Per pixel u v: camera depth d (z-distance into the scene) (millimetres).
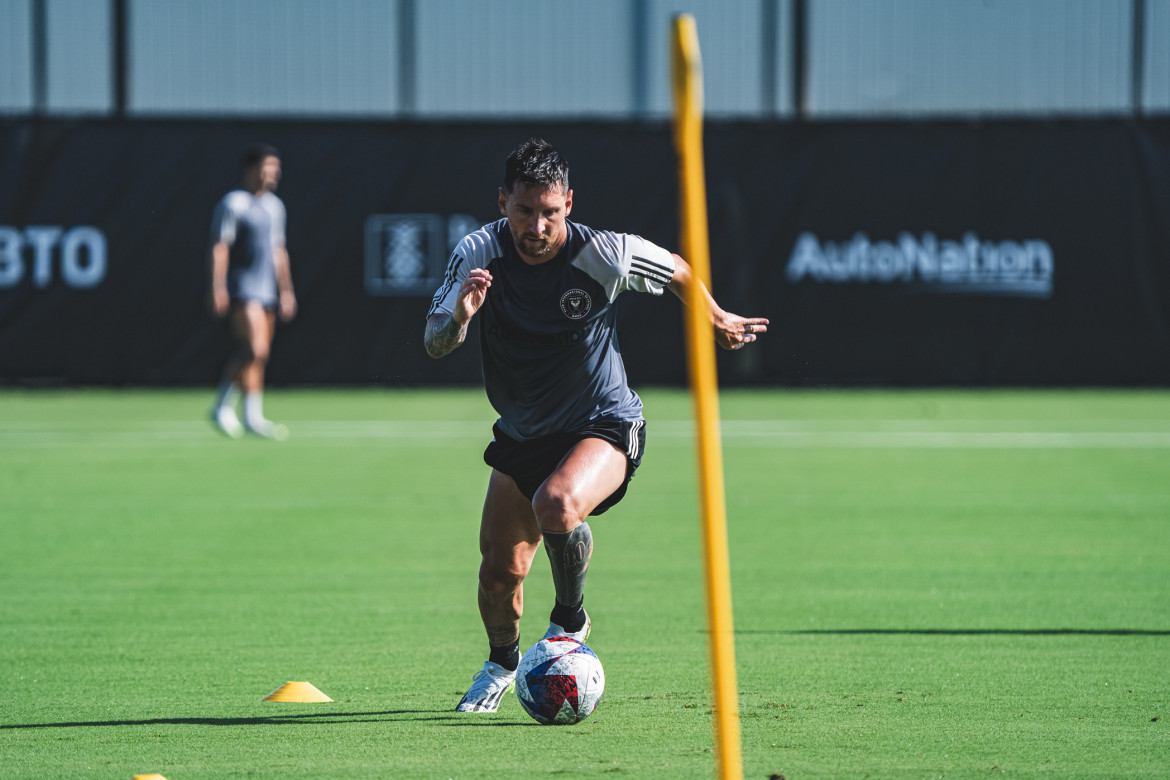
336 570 27797
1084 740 15555
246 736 15828
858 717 16609
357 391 74562
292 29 74000
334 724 16375
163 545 30750
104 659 20141
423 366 71938
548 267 16094
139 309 70188
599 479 16156
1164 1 72000
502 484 17000
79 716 16844
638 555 29688
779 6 72938
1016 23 72625
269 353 70500
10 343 69938
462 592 25562
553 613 17094
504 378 16734
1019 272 69812
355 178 70312
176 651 20703
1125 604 24297
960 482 41562
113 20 73750
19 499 37875
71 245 69875
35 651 20688
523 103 74125
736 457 47781
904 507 36562
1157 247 69250
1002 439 52969
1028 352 70000
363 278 70688
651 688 18188
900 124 69812
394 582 26531
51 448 50031
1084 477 42594
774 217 70188
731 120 70125
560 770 14336
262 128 70125
